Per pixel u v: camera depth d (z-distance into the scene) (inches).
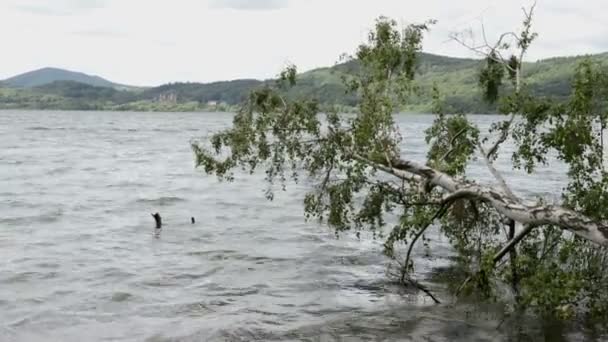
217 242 876.0
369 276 688.4
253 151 638.5
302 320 543.2
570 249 512.7
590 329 509.7
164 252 810.2
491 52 581.6
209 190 1509.6
